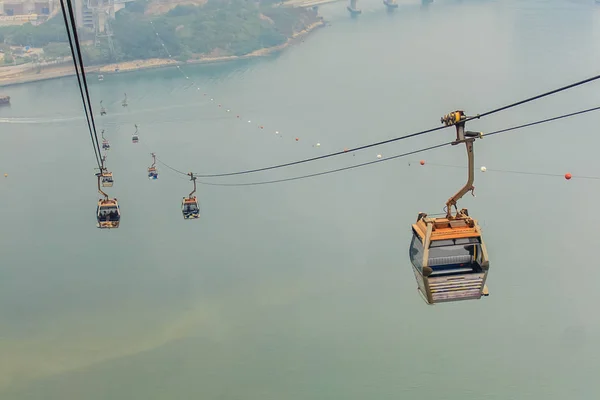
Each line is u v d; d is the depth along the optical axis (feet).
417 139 329.93
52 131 403.54
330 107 393.91
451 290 65.16
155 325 212.84
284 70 486.38
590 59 429.79
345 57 496.64
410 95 395.14
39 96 471.21
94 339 208.85
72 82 498.28
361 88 414.82
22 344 206.90
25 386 192.24
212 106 418.72
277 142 352.90
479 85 395.34
